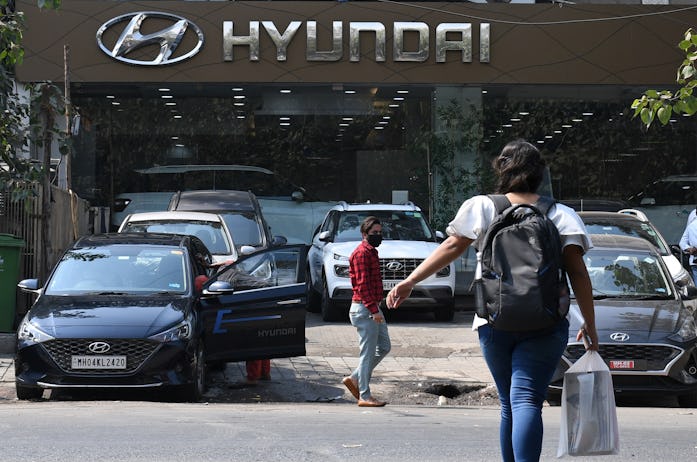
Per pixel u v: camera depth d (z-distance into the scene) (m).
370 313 13.45
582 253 6.61
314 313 25.31
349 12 28.36
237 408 12.83
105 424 10.77
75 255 15.27
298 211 29.73
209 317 14.34
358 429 10.89
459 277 28.55
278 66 28.23
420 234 23.86
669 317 14.59
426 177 29.78
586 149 30.12
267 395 15.06
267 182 29.73
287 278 14.68
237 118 29.52
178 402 13.65
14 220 20.59
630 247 16.89
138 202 29.31
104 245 15.56
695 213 22.03
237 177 29.67
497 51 28.73
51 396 14.05
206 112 29.44
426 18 28.50
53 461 8.55
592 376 6.63
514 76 28.80
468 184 29.67
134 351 13.16
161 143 29.39
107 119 29.19
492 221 6.53
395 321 23.53
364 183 29.81
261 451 9.25
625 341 13.93
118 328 13.23
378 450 9.46
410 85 29.02
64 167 28.42
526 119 29.86
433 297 22.31
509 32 28.70
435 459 9.05
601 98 29.97
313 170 29.78
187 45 28.05
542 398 6.40
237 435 10.17
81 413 11.77
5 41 17.03
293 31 28.14
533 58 28.77
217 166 29.56
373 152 29.78
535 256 6.29
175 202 24.02
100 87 28.50
